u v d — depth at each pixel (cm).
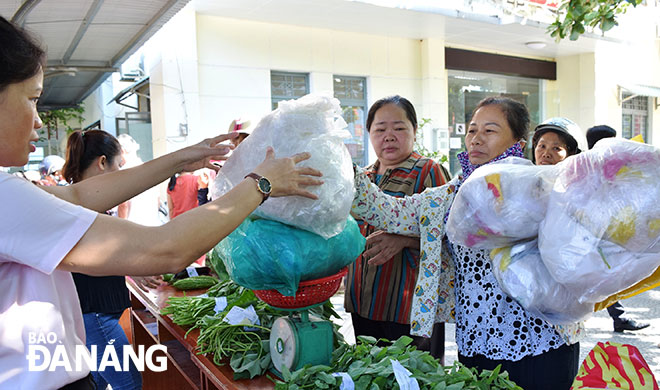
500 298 155
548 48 931
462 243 145
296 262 122
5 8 389
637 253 114
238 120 351
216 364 154
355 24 695
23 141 102
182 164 154
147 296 243
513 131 178
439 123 812
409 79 799
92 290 213
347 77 749
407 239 191
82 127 1165
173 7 415
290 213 122
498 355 156
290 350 134
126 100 999
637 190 112
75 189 139
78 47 533
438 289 179
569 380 157
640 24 979
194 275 272
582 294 121
